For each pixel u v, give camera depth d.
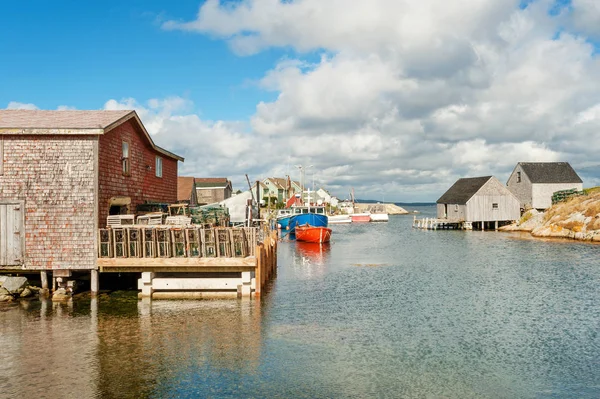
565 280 27.77
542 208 73.56
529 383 12.30
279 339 15.55
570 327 17.58
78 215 20.30
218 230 20.53
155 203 26.80
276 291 23.84
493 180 72.56
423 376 12.66
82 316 17.73
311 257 40.25
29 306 19.11
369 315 19.14
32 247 20.31
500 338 16.16
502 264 34.94
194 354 13.95
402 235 67.44
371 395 11.44
